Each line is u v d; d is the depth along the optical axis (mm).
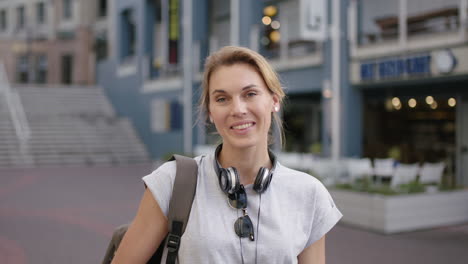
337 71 10961
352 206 7133
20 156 17359
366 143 12242
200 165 1583
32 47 29875
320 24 10039
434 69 9266
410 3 11375
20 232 6984
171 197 1500
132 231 1545
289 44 13180
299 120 16422
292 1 14711
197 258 1442
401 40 9938
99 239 6605
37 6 30250
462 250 5840
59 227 7344
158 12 21344
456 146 10547
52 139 18922
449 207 7195
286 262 1486
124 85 22109
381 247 5980
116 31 22891
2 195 10477
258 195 1529
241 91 1483
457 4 10281
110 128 20641
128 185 12297
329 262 5355
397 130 12258
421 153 10922
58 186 11992
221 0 18328
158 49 21859
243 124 1487
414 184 7539
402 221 6766
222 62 1510
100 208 8984
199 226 1457
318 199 1601
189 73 17047
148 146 19984
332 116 11133
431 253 5703
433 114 11367
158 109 18812
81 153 18625
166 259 1478
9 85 22594
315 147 12688
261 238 1474
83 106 22828
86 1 29281
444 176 10953
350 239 6355
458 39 8898
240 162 1545
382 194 6980
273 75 1534
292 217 1550
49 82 29781
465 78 9211
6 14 31250
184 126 17328
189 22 17062
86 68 29297
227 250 1447
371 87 11156
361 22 10977
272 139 1725
